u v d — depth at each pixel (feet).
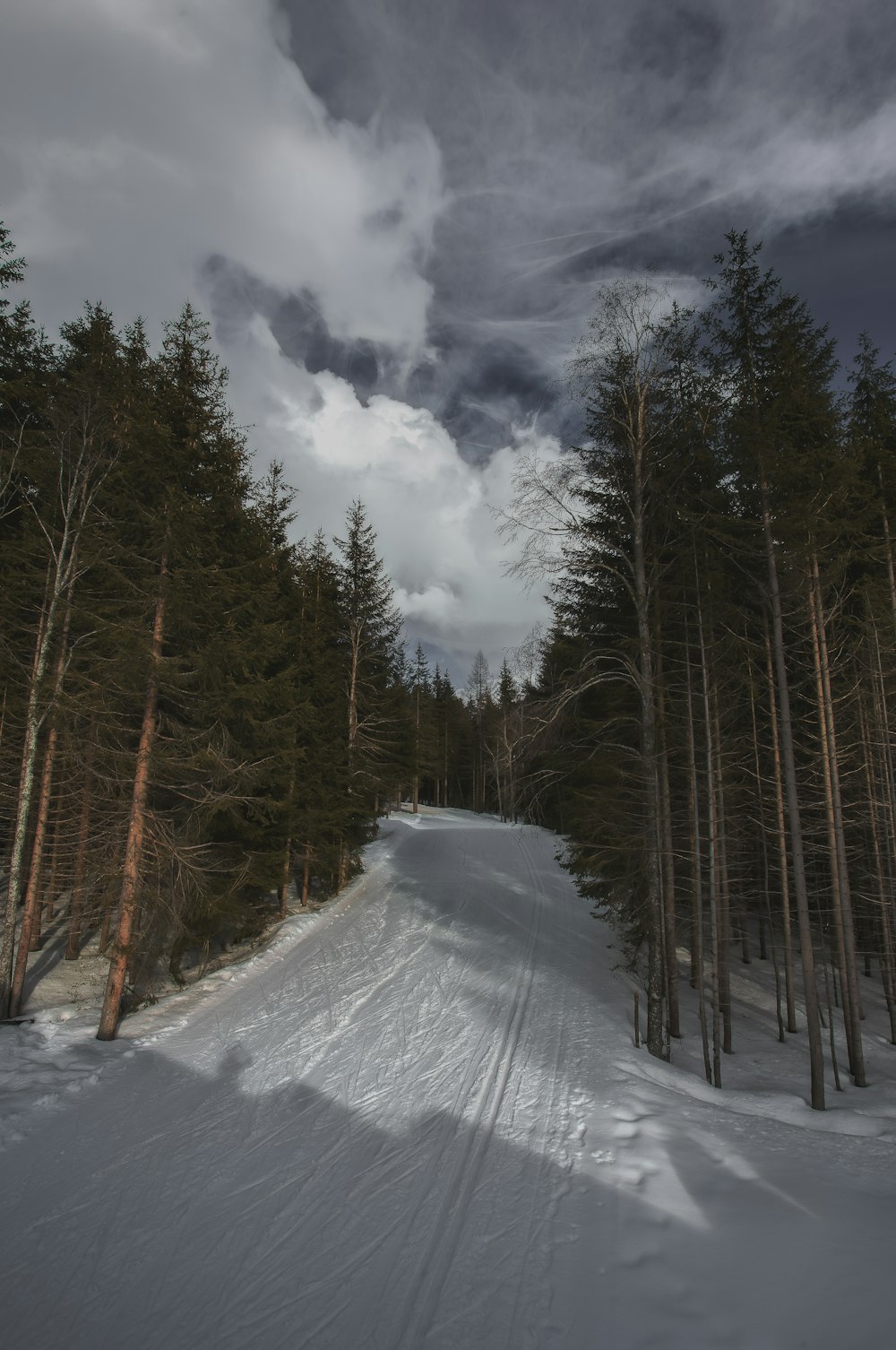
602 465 38.22
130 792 38.50
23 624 40.06
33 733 37.40
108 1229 18.60
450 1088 28.30
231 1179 21.18
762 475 34.40
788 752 33.71
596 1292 15.69
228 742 39.78
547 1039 34.60
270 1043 33.35
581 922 63.26
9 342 50.55
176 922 38.83
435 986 43.14
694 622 41.16
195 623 37.45
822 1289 15.20
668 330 36.06
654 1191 19.85
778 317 36.17
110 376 40.93
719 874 44.62
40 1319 15.40
